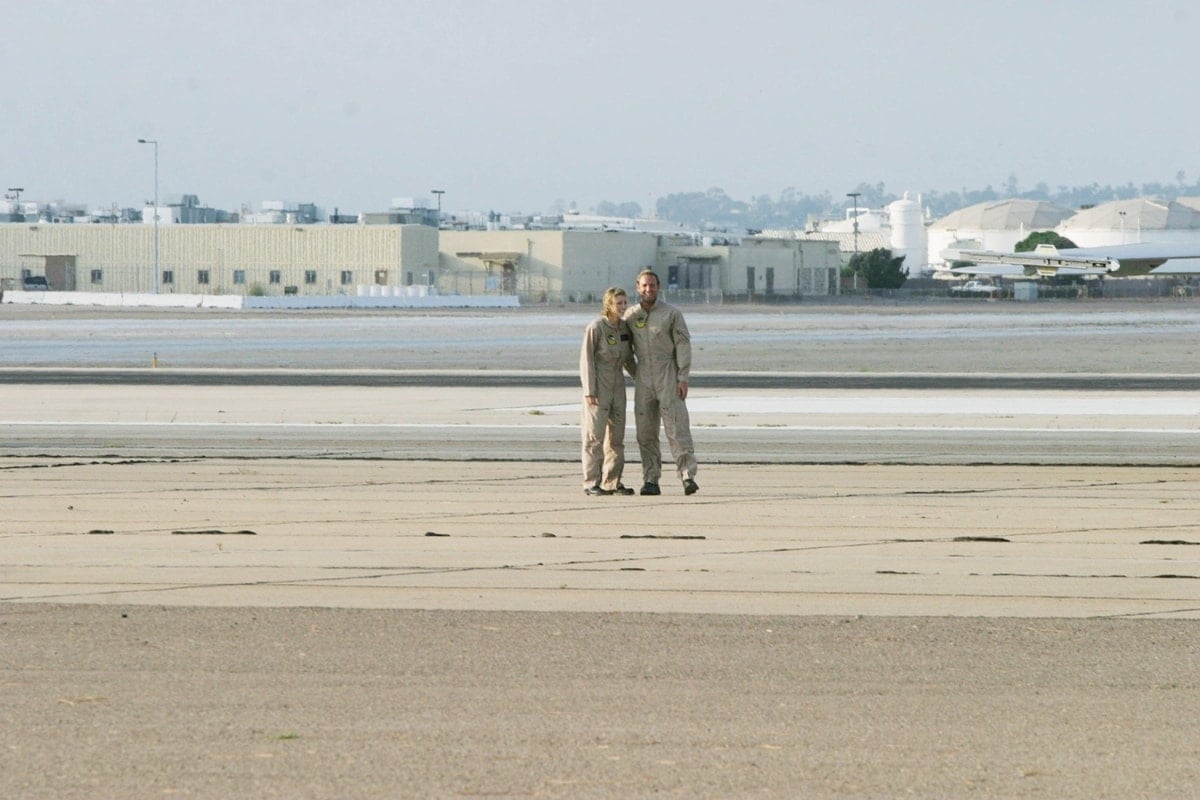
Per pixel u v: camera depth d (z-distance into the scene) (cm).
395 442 6178
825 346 15250
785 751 1877
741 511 4222
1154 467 5378
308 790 1709
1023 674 2298
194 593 2945
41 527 3847
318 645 2483
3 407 7806
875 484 4878
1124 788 1736
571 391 9119
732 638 2548
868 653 2439
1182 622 2692
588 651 2448
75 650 2433
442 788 1720
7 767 1791
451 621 2683
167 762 1814
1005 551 3512
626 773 1781
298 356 13125
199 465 5319
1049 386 9781
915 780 1759
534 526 3912
